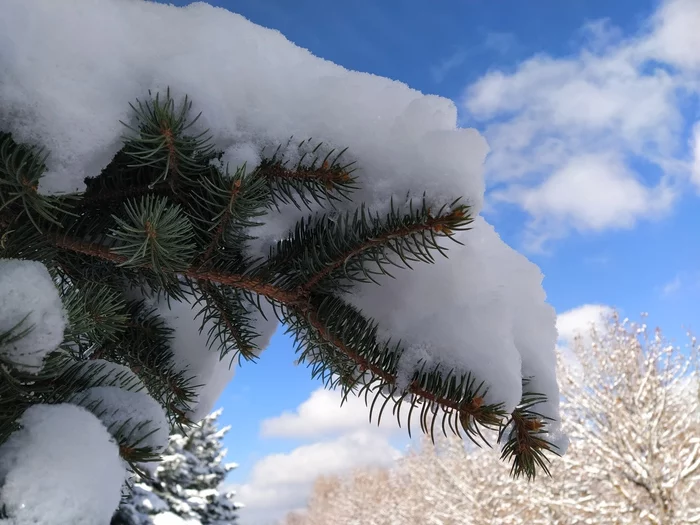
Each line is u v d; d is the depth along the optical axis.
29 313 0.65
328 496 33.84
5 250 0.80
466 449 12.36
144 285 1.20
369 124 0.96
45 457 0.63
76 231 0.92
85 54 0.78
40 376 0.70
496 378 0.94
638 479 8.58
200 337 1.29
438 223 0.87
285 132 0.94
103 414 0.80
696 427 9.57
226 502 11.66
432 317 1.00
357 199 0.99
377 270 1.03
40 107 0.73
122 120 0.79
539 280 1.09
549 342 1.07
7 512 0.60
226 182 0.86
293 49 1.02
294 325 1.10
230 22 0.97
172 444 11.55
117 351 1.19
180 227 0.82
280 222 1.06
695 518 7.78
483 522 10.62
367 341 1.00
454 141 0.92
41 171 0.73
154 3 0.94
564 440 1.02
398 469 19.73
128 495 0.93
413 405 0.97
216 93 0.88
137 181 0.92
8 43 0.72
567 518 9.22
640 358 10.10
